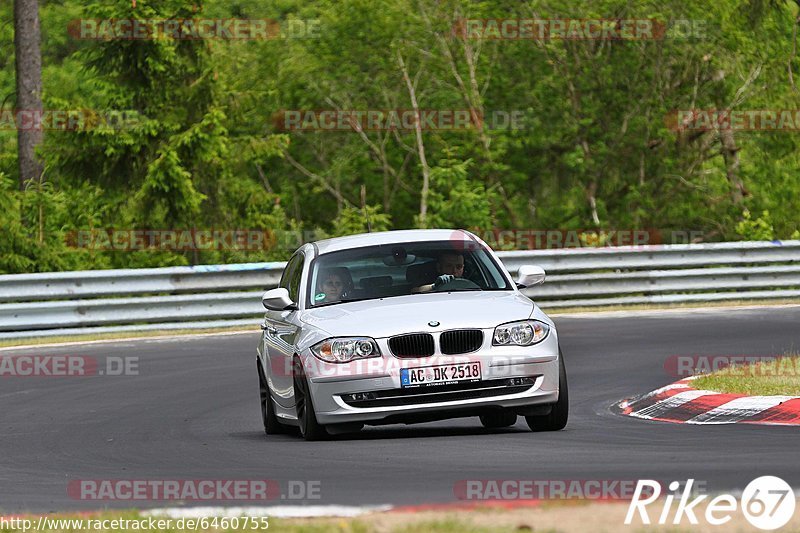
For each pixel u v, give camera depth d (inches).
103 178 3464.6
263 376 1385.3
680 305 2780.5
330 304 1274.6
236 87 4212.6
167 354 2132.1
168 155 3363.7
